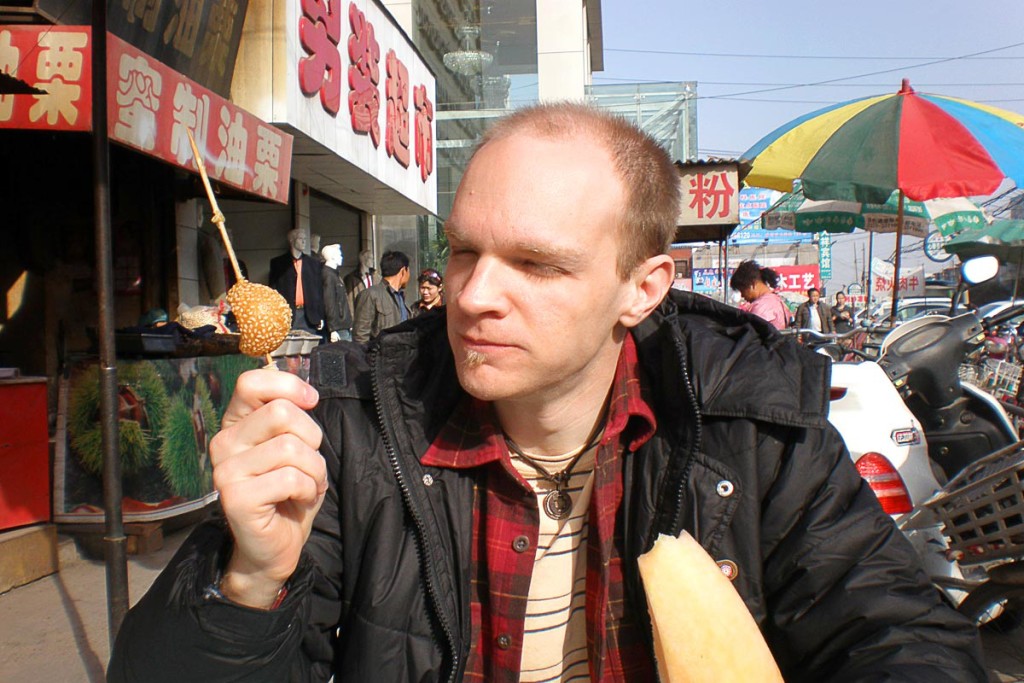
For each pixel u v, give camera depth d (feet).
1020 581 9.70
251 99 25.59
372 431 4.78
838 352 18.71
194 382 18.39
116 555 11.64
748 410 4.68
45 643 12.71
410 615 4.52
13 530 15.53
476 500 4.81
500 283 4.10
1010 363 19.47
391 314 32.91
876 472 11.63
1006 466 9.39
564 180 4.10
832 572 4.61
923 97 20.24
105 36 11.50
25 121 13.19
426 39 56.59
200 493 18.49
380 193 40.14
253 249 36.55
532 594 4.83
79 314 21.13
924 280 83.61
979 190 18.35
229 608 3.55
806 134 21.70
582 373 4.56
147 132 14.97
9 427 15.40
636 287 4.58
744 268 29.43
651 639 4.62
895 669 4.19
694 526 4.63
